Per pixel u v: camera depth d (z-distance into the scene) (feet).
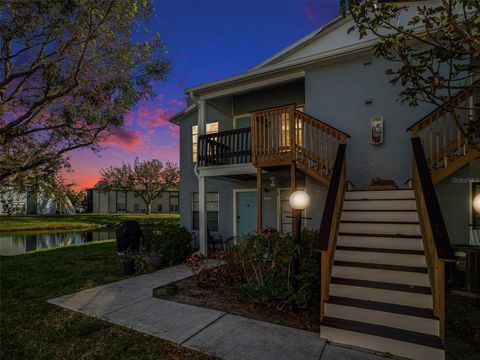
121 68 26.89
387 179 19.70
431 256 10.64
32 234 59.52
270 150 19.98
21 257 29.09
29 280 19.80
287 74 23.59
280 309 13.38
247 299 14.37
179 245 25.66
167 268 23.36
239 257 15.33
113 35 24.79
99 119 29.81
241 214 30.40
